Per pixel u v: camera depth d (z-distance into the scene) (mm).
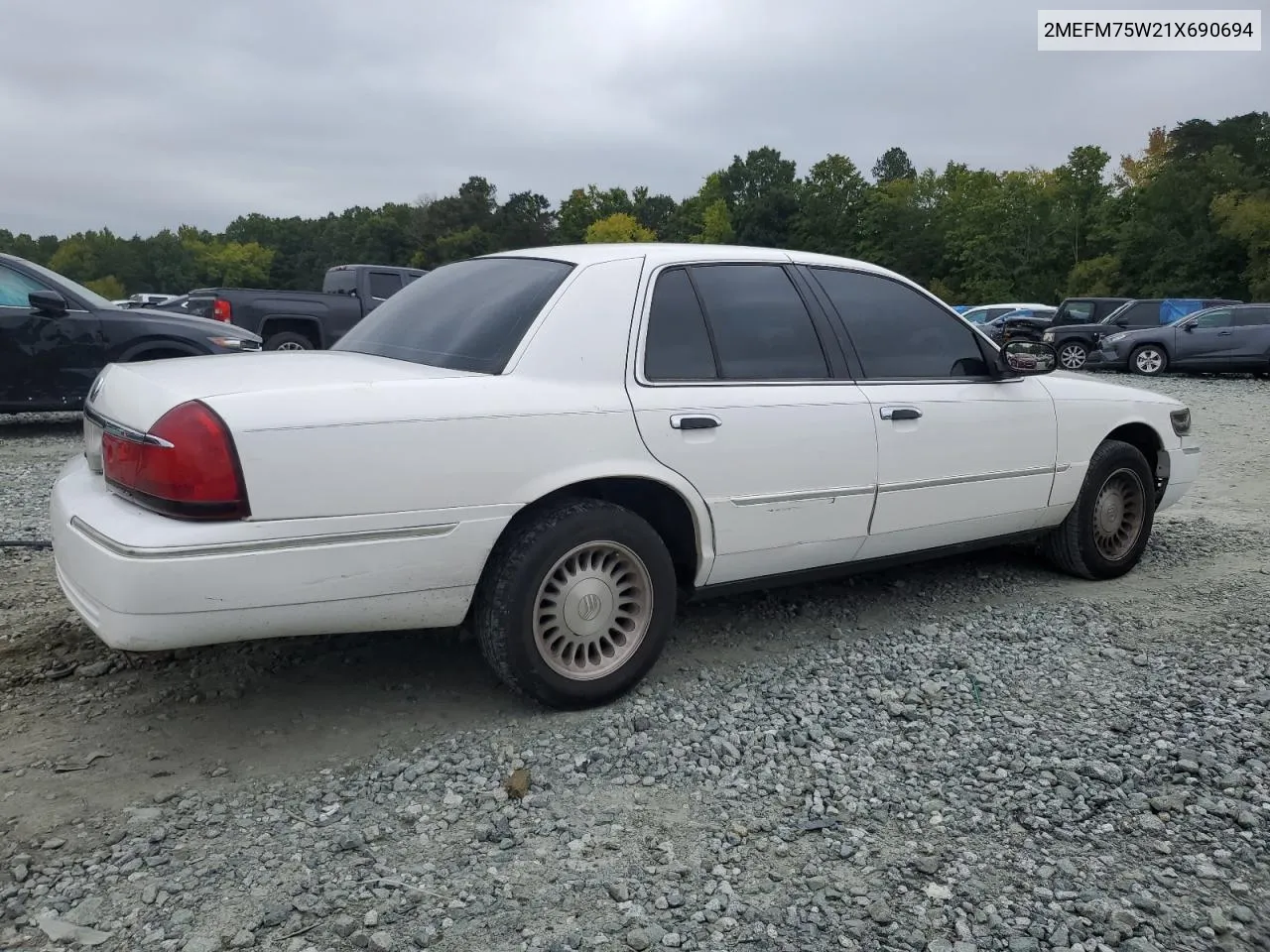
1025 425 4594
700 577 3693
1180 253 47906
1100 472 4969
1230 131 59438
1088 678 3811
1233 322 18438
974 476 4402
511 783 2934
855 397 3975
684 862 2578
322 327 14109
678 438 3469
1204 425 11648
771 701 3559
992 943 2277
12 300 8805
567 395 3270
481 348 3354
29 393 8828
